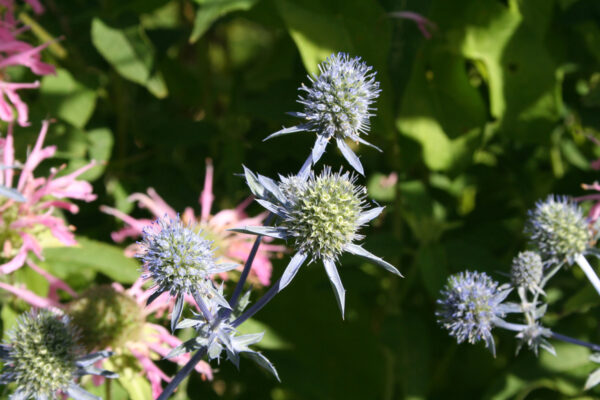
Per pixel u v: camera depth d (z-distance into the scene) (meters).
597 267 0.40
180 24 0.60
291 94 0.47
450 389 0.50
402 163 0.45
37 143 0.41
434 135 0.45
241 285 0.30
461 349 0.50
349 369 0.48
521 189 0.49
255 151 0.51
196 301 0.30
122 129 0.49
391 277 0.48
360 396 0.48
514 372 0.44
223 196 0.49
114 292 0.39
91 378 0.38
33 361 0.32
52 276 0.39
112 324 0.37
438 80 0.45
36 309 0.36
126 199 0.46
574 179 0.48
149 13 0.45
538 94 0.45
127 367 0.38
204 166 0.51
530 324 0.32
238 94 0.49
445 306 0.33
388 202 0.49
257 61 0.69
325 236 0.30
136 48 0.43
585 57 0.46
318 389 0.47
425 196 0.45
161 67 0.52
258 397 0.49
